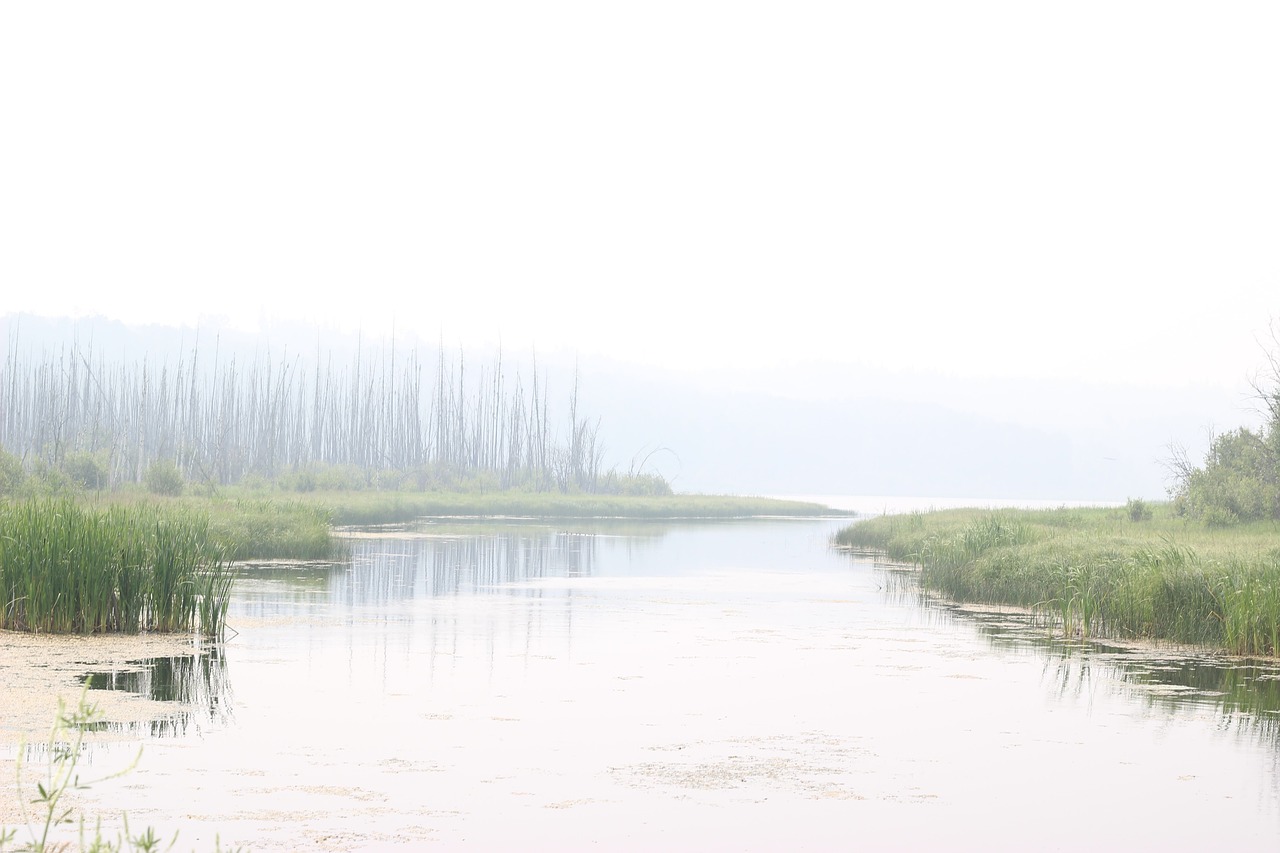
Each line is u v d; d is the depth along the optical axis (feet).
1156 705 50.29
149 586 64.34
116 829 29.91
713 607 85.87
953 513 179.22
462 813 32.68
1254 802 35.88
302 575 101.86
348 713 45.47
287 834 30.12
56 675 50.57
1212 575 68.90
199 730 41.81
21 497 121.08
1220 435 147.84
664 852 29.99
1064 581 78.54
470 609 81.35
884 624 76.89
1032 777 38.50
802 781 37.32
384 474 271.69
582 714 46.62
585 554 141.69
